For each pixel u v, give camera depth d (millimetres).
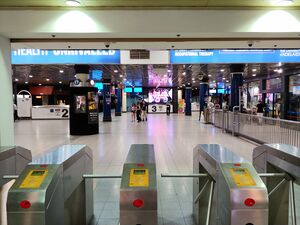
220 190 2086
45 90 29594
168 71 14789
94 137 10055
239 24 3867
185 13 3861
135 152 2566
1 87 3900
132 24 3857
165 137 9922
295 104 15422
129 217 1899
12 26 3801
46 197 1783
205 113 15578
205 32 3887
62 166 2121
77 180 2611
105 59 8109
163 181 4566
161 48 5668
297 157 2307
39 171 1970
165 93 32500
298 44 5242
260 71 16328
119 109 24141
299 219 3176
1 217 2729
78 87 10656
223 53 8281
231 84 11922
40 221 1746
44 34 3914
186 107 24281
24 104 20875
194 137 9883
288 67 14172
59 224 2057
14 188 1803
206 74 16828
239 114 9883
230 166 2066
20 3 3654
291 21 3852
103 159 6352
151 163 2162
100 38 4246
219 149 2705
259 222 1832
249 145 8180
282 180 2748
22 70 14953
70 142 8938
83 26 3846
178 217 3281
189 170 5328
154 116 22875
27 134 11125
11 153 2686
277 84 17859
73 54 7965
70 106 10750
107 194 4023
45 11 3816
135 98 35156
